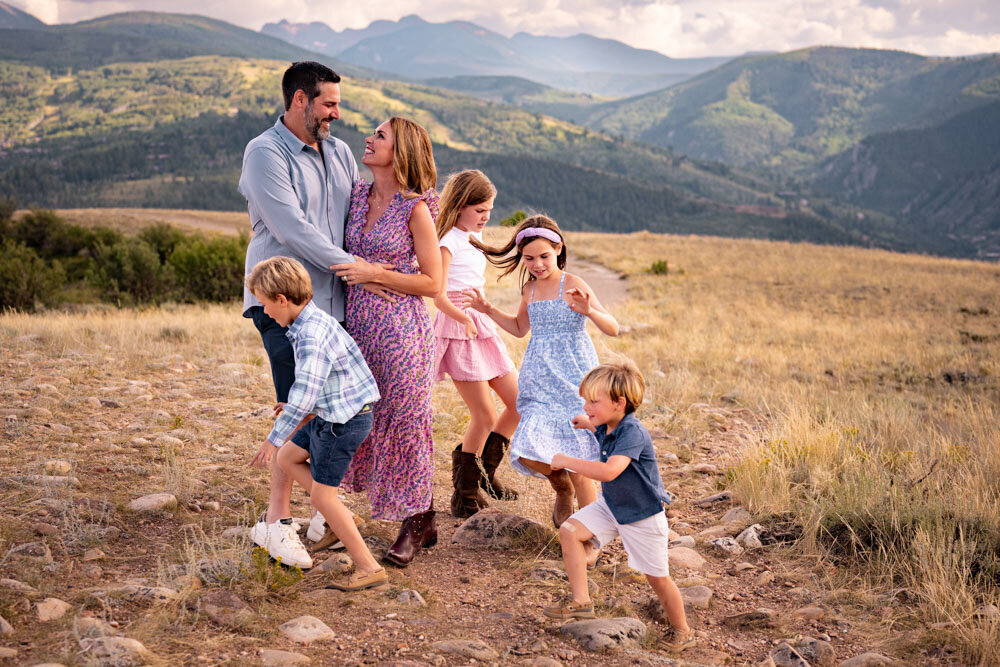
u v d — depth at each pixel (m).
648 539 3.17
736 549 4.23
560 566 3.85
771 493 4.89
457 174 4.45
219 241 31.16
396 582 3.57
